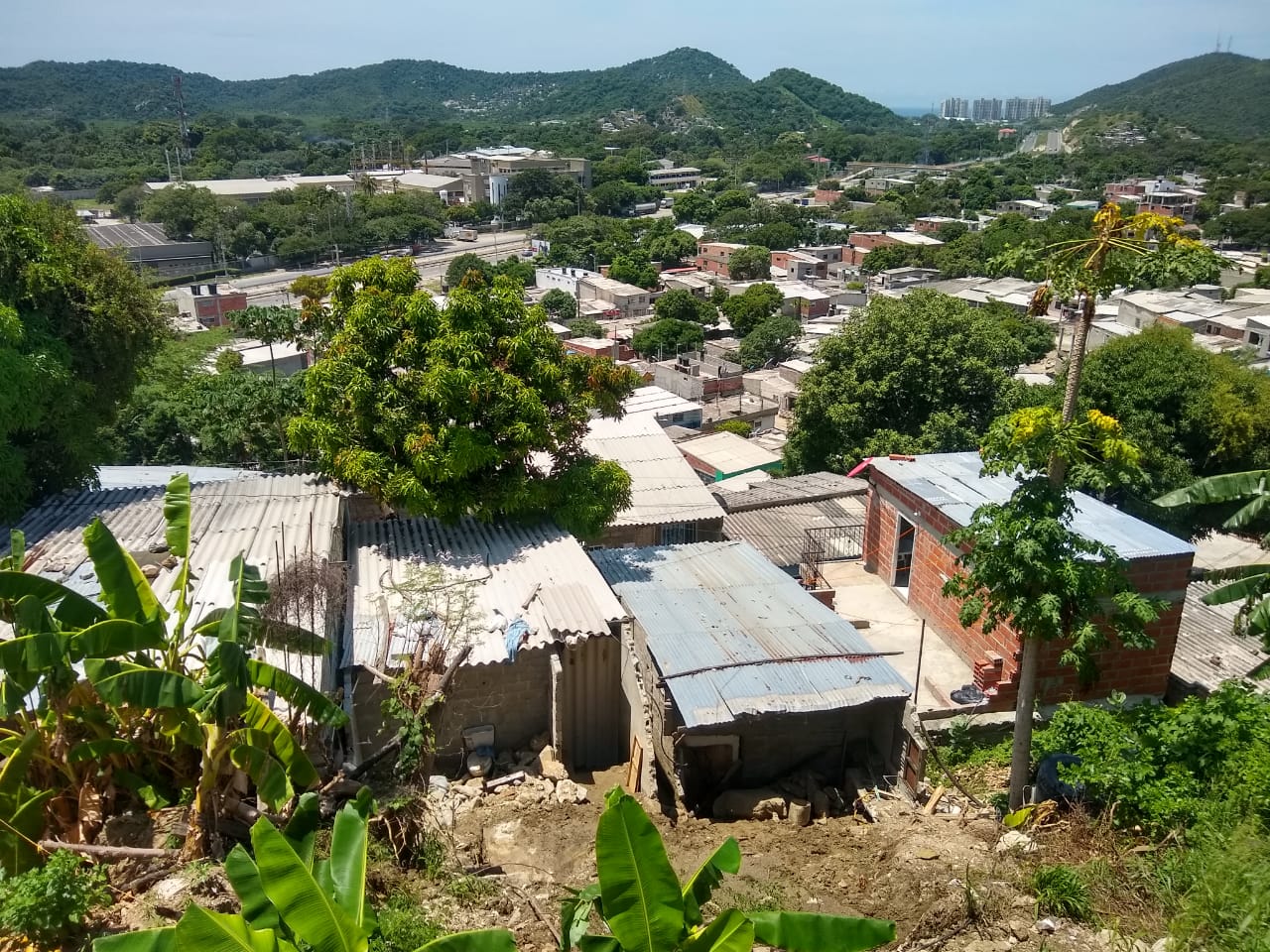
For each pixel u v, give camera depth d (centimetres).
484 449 1317
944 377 2695
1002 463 946
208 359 4553
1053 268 884
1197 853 780
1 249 1502
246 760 789
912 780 1070
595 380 1502
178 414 3028
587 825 1008
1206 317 5541
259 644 952
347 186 11950
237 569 880
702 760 1129
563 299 7581
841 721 1145
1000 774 1195
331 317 1469
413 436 1302
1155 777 924
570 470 1456
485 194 13162
